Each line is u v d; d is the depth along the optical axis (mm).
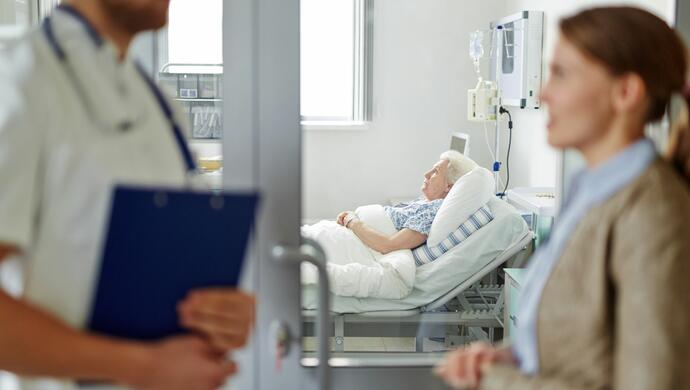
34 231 882
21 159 829
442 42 1978
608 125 922
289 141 1560
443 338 1846
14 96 836
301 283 1575
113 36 971
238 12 1532
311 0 1636
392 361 1674
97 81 898
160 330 878
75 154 868
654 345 828
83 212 877
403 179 1937
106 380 923
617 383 865
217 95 1590
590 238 893
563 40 935
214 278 871
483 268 1904
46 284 887
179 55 1580
